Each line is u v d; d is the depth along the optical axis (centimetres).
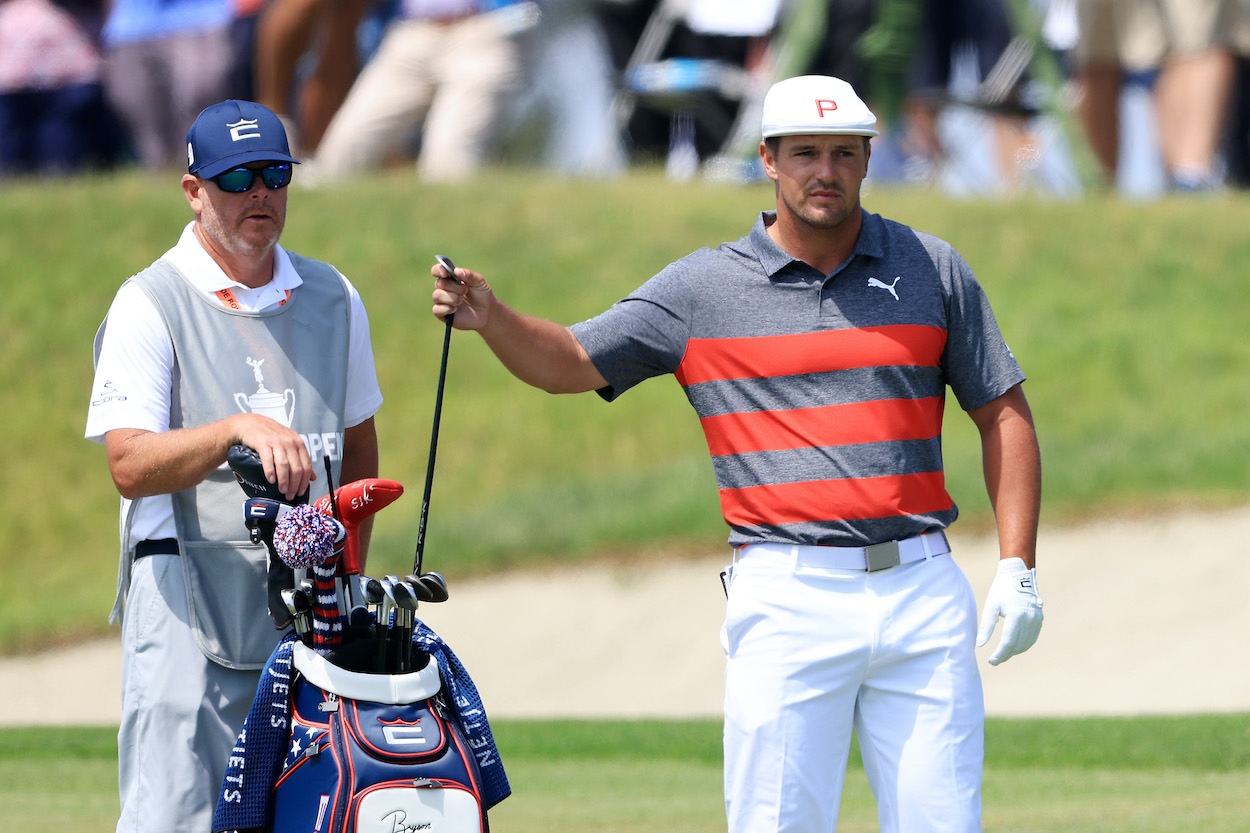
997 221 5831
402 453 4812
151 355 1338
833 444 1336
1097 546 3806
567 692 3456
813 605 1328
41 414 4966
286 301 1396
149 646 1329
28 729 2686
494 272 5409
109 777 2225
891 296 1359
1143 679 3164
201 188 1359
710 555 4059
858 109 1320
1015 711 3033
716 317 1374
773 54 6066
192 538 1338
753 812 1352
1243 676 3111
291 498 1248
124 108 5900
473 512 4484
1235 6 6053
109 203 5794
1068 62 6719
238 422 1250
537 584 3997
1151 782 2112
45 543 4538
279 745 1189
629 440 4894
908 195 6088
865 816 1988
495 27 5819
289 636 1234
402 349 5225
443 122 5941
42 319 5269
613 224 5725
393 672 1215
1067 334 5134
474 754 1221
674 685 3462
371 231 5622
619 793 2120
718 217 5756
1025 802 1977
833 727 1346
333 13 5941
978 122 6612
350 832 1134
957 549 3812
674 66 6100
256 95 5753
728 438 1375
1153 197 6169
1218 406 4659
